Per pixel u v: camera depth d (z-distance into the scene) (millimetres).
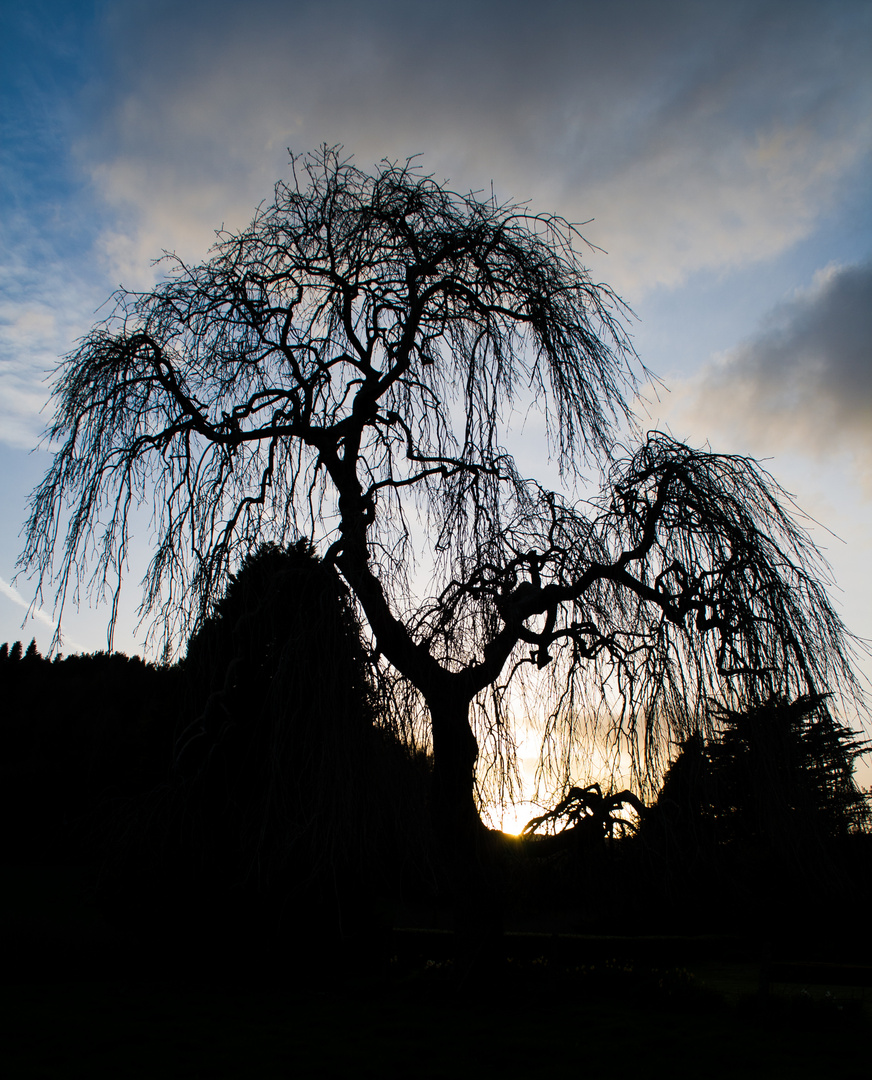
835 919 16812
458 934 8359
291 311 7996
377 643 6551
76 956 10883
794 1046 7191
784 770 6324
